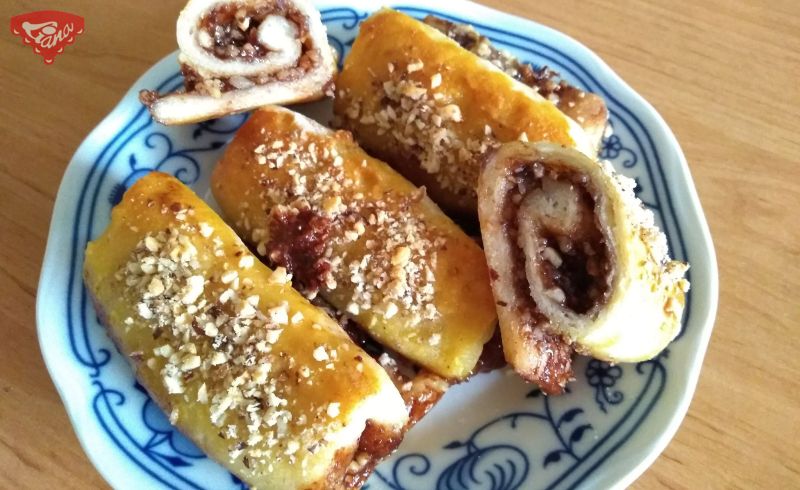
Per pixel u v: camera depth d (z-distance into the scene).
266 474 0.14
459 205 0.17
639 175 0.18
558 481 0.15
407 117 0.17
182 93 0.18
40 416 0.17
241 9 0.17
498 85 0.17
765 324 0.17
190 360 0.14
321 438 0.14
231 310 0.15
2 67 0.21
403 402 0.15
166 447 0.15
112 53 0.21
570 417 0.15
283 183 0.17
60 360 0.15
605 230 0.14
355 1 0.20
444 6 0.20
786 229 0.18
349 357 0.14
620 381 0.15
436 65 0.17
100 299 0.15
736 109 0.20
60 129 0.20
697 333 0.15
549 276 0.14
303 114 0.19
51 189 0.19
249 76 0.18
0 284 0.18
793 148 0.19
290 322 0.15
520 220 0.15
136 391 0.15
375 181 0.17
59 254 0.16
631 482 0.15
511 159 0.14
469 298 0.16
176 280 0.15
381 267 0.16
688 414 0.16
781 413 0.16
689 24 0.21
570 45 0.19
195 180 0.18
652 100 0.20
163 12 0.22
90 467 0.16
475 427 0.16
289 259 0.16
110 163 0.18
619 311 0.14
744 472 0.16
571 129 0.16
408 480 0.15
